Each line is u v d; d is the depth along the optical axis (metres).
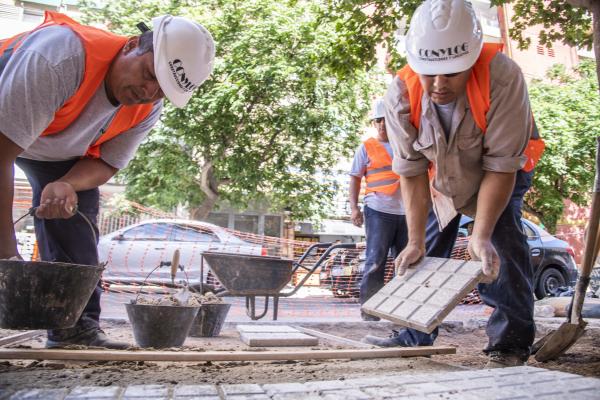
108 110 2.56
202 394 1.63
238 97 12.06
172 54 2.35
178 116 12.15
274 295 5.12
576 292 3.04
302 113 12.67
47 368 2.35
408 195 2.86
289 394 1.65
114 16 12.96
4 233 2.27
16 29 15.81
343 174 15.19
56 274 2.31
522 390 1.70
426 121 2.60
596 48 3.21
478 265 2.51
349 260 8.16
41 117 2.17
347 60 6.90
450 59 2.29
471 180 2.72
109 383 2.06
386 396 1.62
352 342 3.84
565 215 19.06
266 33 12.16
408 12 6.40
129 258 8.12
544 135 15.32
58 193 2.44
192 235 8.52
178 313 3.34
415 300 2.61
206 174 13.09
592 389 1.73
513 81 2.38
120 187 14.79
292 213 14.23
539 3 6.68
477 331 5.49
